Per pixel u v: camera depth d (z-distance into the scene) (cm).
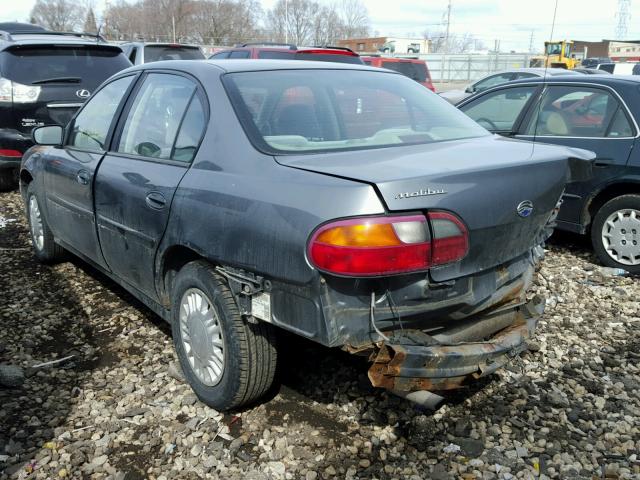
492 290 282
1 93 753
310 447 292
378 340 252
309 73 351
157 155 351
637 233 512
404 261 237
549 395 332
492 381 348
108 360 378
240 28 6225
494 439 297
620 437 299
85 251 445
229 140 300
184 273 319
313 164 268
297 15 6481
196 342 318
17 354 384
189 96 340
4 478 273
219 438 299
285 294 259
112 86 432
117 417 318
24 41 782
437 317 265
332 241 236
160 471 278
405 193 237
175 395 337
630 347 390
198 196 298
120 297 473
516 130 593
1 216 715
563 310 445
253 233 264
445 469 277
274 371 302
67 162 448
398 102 353
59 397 336
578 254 575
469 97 649
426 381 261
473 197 253
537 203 283
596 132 536
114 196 373
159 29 6122
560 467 279
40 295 478
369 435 300
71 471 278
